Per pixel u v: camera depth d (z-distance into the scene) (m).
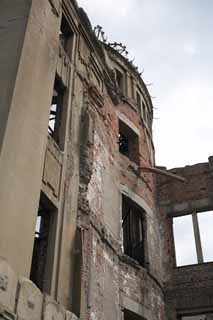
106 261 12.43
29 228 8.31
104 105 15.69
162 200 19.11
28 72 9.52
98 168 13.66
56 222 10.17
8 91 8.79
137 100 19.70
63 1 13.34
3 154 8.00
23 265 7.89
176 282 16.98
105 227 13.02
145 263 15.70
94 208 12.57
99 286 11.48
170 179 19.50
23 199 8.34
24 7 10.35
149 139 19.92
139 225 16.64
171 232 18.44
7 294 7.20
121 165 16.11
